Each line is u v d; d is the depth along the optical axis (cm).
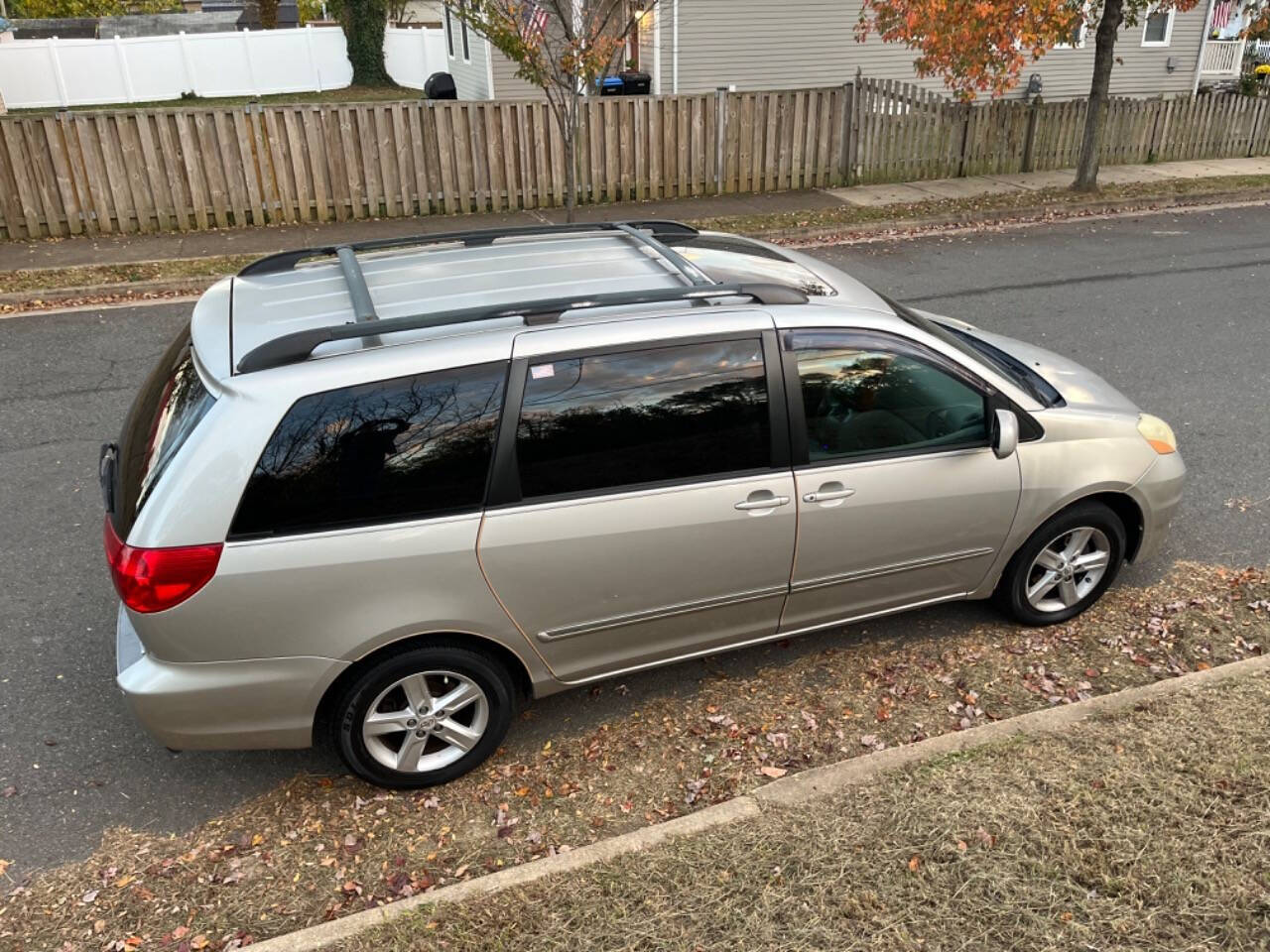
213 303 373
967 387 399
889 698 413
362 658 338
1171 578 496
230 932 304
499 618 347
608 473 349
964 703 409
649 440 352
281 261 411
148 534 309
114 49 2711
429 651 345
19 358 803
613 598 362
